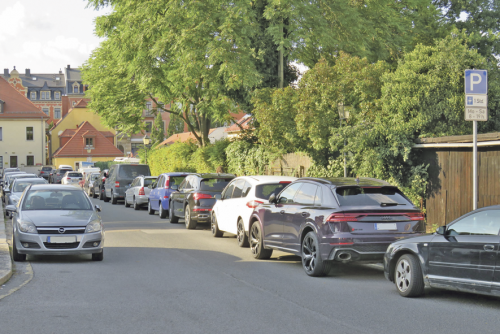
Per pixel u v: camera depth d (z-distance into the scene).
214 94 30.41
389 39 27.52
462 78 15.77
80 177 45.47
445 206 15.13
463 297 8.15
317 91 19.03
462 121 16.00
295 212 10.52
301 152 23.00
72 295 8.03
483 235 7.34
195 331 6.07
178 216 19.66
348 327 6.30
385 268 8.66
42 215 11.47
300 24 24.80
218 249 13.40
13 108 82.00
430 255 7.90
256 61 25.50
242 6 24.03
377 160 16.53
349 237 9.21
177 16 26.00
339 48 26.09
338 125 18.97
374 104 17.84
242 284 9.00
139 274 9.88
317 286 8.91
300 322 6.51
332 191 9.73
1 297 7.87
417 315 6.92
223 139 32.59
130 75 31.81
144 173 32.03
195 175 18.58
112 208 28.33
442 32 30.81
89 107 36.88
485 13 32.59
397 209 9.46
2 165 81.00
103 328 6.18
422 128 16.03
